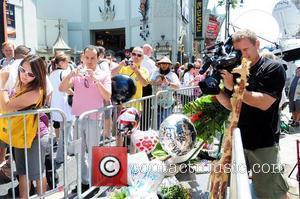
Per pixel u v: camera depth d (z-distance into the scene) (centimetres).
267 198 303
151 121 572
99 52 595
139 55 611
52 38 2903
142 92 630
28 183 371
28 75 352
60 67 596
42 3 2916
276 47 1083
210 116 435
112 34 3391
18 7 2183
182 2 2431
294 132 877
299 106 952
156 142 432
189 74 1050
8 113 340
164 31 2061
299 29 1118
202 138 442
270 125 297
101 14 3019
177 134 399
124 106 468
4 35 1191
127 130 432
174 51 2061
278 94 282
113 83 457
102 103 438
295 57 988
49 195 396
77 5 3086
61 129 489
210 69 318
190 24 3091
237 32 285
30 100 356
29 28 2284
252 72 287
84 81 428
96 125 414
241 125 302
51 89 537
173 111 650
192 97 734
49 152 417
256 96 272
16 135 358
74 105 434
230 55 284
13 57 646
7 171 457
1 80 425
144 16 2408
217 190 304
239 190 146
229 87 286
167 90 609
